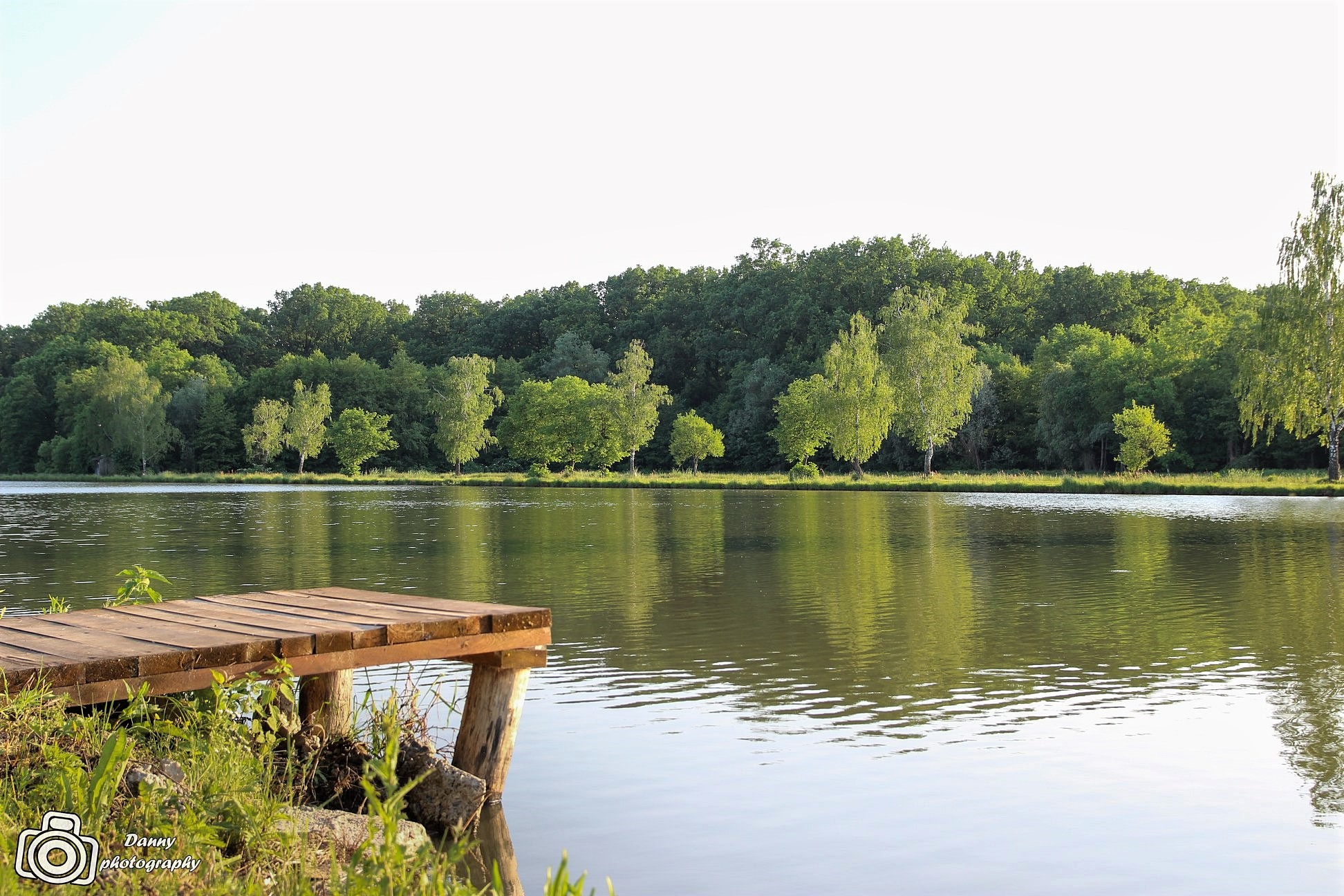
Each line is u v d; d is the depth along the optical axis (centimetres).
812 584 1817
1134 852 639
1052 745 848
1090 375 7738
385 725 739
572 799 731
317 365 10306
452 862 478
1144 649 1227
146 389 9431
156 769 589
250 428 9075
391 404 10406
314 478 8394
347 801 685
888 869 615
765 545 2572
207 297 12606
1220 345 7494
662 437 10119
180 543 2619
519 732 891
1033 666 1138
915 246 11288
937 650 1230
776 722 920
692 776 773
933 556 2291
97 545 2534
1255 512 3716
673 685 1058
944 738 868
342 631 696
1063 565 2102
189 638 699
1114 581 1834
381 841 557
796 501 4828
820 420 7181
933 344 7075
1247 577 1888
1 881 415
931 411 7062
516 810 710
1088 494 5322
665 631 1358
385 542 2642
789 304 10562
